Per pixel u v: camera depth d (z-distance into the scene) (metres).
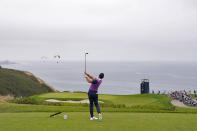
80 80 154.38
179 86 119.06
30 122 8.26
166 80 154.50
